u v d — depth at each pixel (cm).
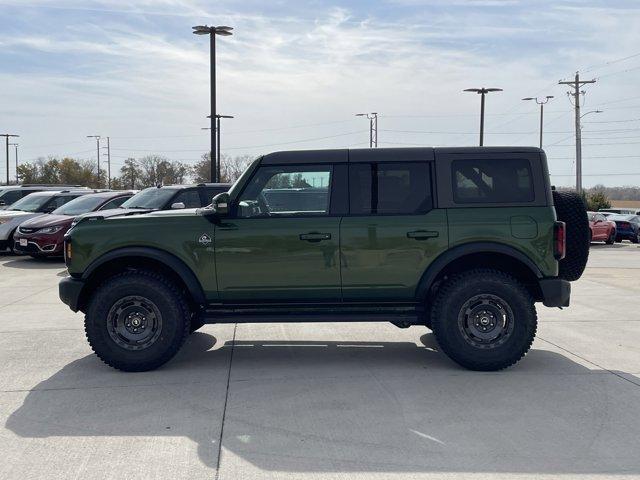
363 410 505
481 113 4062
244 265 615
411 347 720
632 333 784
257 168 627
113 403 525
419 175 621
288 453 423
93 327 607
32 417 492
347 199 621
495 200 614
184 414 498
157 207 1219
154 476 389
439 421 480
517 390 554
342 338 766
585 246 646
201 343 743
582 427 467
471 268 645
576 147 4722
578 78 4675
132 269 651
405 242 609
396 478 386
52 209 1812
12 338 762
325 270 614
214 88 2286
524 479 384
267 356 682
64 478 387
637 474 390
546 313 923
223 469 399
